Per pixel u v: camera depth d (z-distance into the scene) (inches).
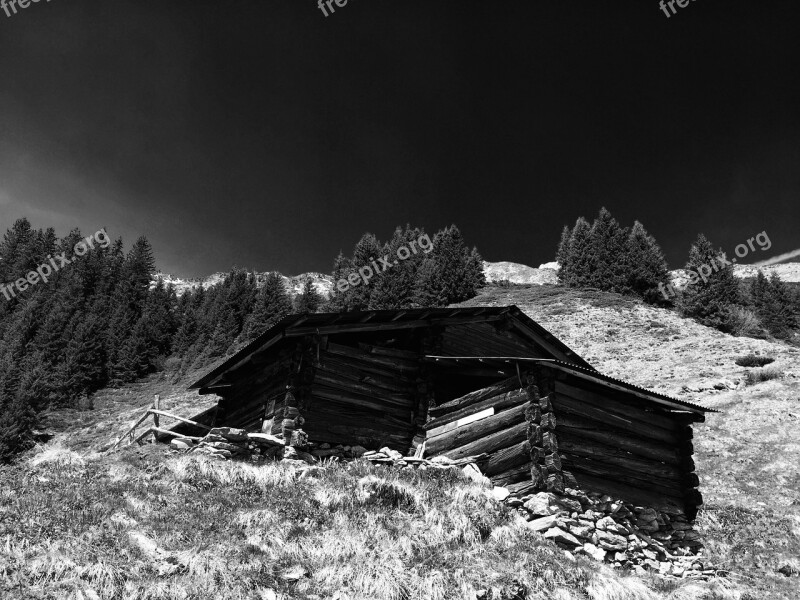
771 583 664.4
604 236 3550.7
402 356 781.9
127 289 3376.0
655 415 721.0
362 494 554.9
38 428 1637.6
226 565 426.0
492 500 581.6
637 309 2780.5
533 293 3203.7
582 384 674.2
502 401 668.7
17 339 2447.1
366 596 426.9
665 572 619.8
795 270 6161.4
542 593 462.0
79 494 495.5
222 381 842.2
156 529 457.1
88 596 366.6
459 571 463.8
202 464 578.2
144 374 2581.2
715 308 2871.6
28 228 4128.9
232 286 3415.4
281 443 650.8
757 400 1366.9
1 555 386.6
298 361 693.3
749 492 947.3
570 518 588.1
